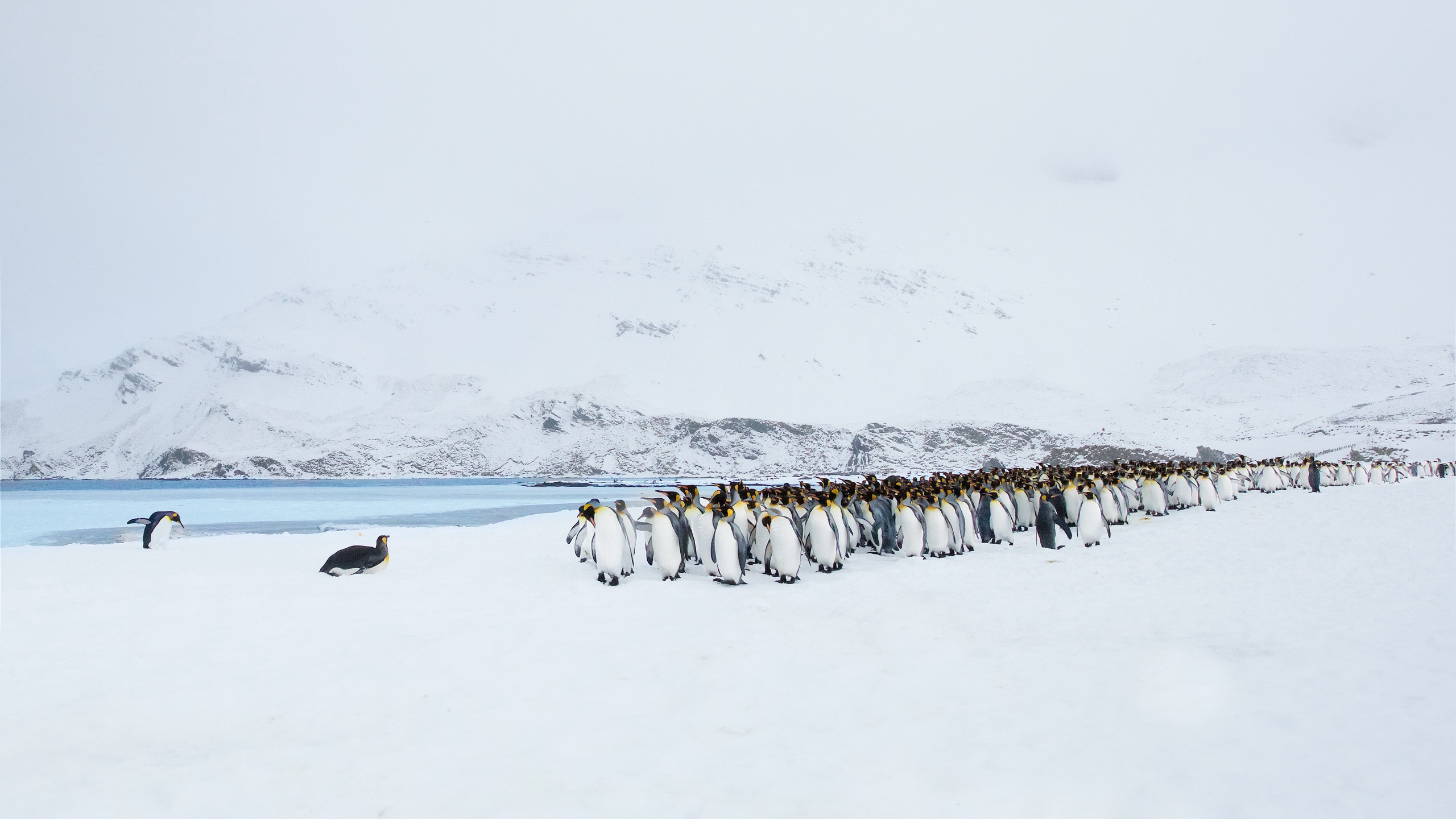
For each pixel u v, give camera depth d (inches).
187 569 614.2
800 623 374.9
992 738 222.8
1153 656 295.0
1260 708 236.2
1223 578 447.8
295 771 214.8
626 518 533.0
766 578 520.4
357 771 214.4
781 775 205.3
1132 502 893.2
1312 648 296.2
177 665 319.9
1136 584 443.8
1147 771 197.0
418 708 265.4
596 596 457.7
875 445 4525.1
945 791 191.8
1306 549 538.6
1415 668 267.4
